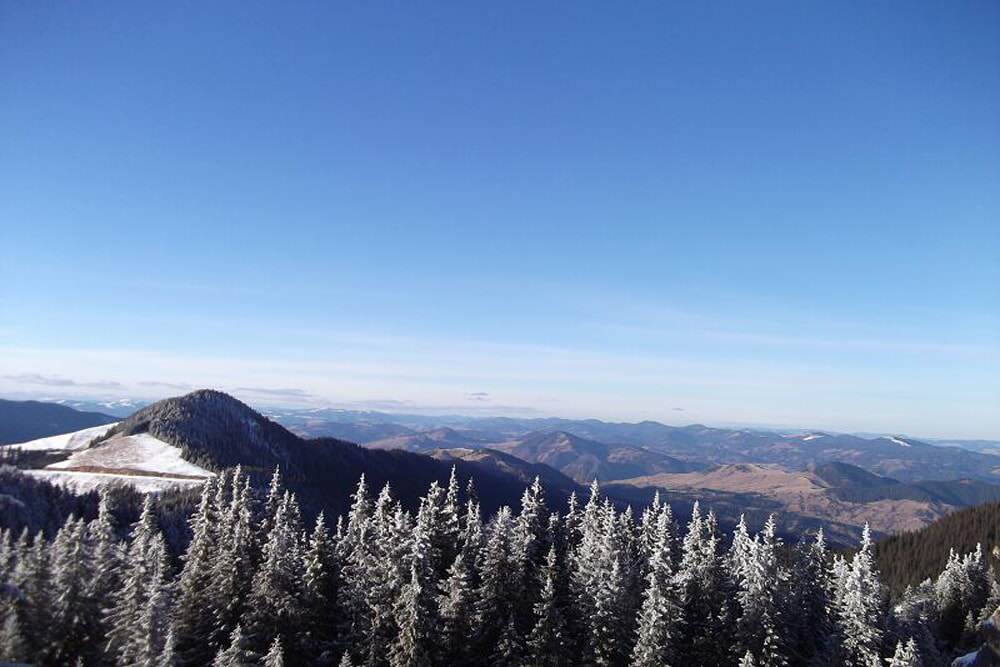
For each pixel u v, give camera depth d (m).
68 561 49.94
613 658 55.72
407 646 50.28
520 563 59.62
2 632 46.56
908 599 98.44
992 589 91.44
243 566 57.00
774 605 56.34
